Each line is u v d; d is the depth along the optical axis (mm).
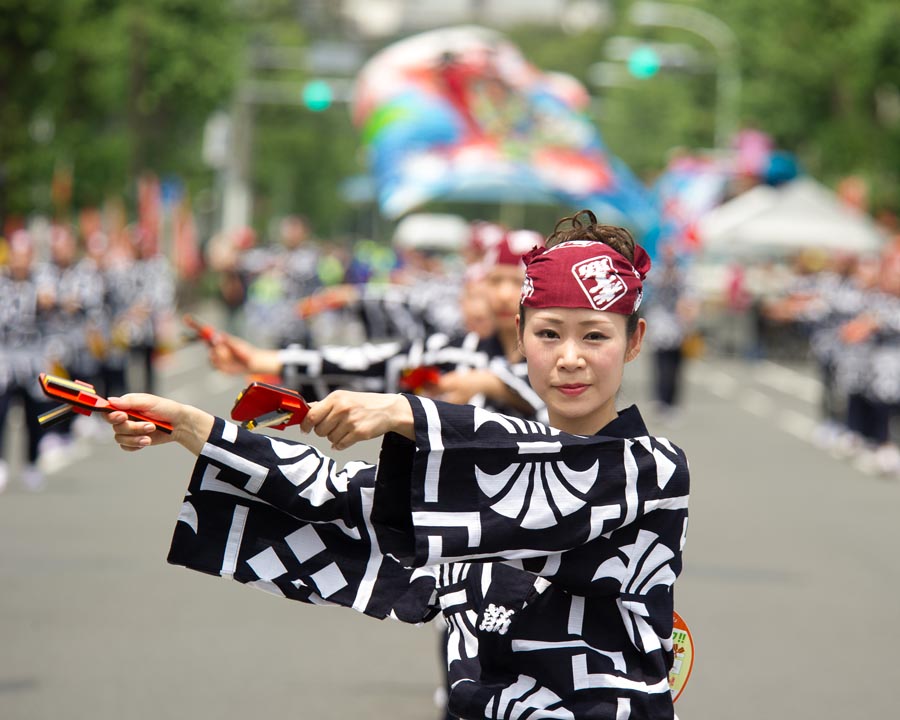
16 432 45062
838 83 86875
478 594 8555
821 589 24500
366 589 8469
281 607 22812
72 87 69250
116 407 7855
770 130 100500
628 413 8555
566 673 8297
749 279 84875
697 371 77938
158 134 96938
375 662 19812
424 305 21969
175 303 99688
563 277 8258
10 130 63500
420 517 7977
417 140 82688
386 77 83438
